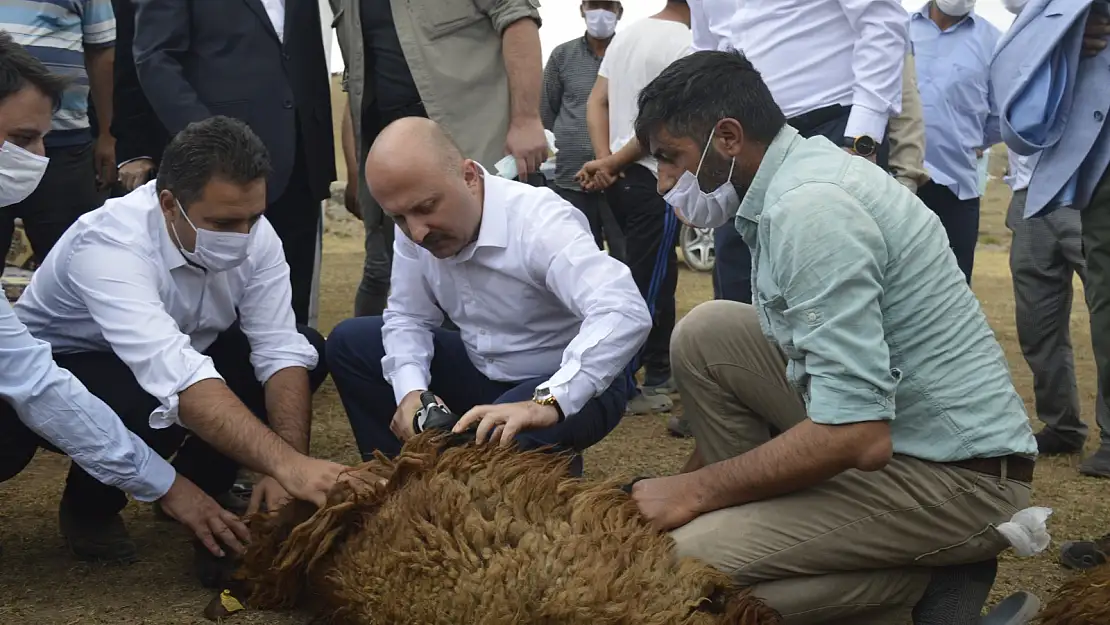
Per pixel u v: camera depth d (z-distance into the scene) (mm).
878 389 2578
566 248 3309
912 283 2734
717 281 5328
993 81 4273
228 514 3322
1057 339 5277
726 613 2521
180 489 3312
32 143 3357
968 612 2887
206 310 3656
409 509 2684
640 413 6156
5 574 3525
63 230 5320
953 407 2748
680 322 3342
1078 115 4043
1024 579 3627
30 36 5008
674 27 6059
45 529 3994
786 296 2666
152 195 3504
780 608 2840
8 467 3574
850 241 2596
